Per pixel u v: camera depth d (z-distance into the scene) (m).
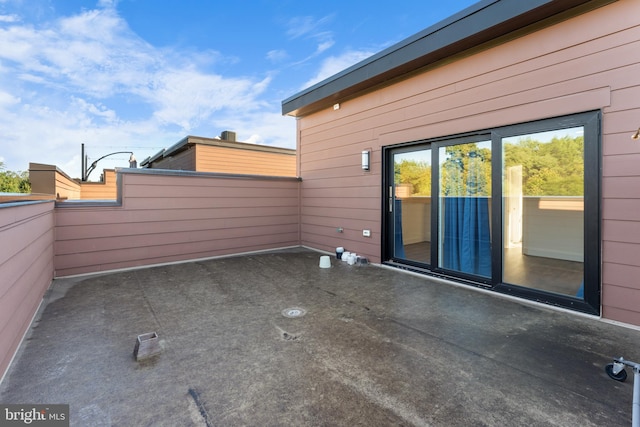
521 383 1.94
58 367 2.12
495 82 3.60
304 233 6.89
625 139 2.75
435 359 2.23
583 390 1.87
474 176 3.91
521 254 3.65
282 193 6.70
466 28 3.54
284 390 1.88
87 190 12.85
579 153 3.04
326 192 6.21
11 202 2.06
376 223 5.18
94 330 2.71
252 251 6.32
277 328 2.76
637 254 2.70
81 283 4.14
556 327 2.75
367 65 4.77
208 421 1.62
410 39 4.13
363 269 4.91
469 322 2.87
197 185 5.62
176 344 2.46
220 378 2.00
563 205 3.24
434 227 4.36
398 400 1.79
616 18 2.78
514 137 3.49
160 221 5.24
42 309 3.20
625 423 1.60
